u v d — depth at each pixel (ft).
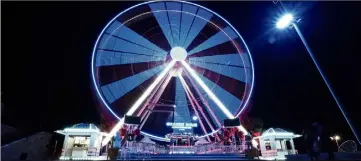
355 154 47.09
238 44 70.95
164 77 70.03
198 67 71.87
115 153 46.52
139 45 68.49
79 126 56.70
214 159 45.21
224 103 67.72
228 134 64.03
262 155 60.64
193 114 73.15
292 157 49.85
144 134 65.62
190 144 69.26
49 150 78.95
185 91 73.00
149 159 45.70
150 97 66.39
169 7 72.13
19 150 68.69
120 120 56.70
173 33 72.59
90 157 52.49
